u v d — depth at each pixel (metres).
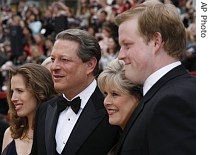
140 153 3.36
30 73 5.29
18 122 5.43
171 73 3.51
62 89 4.60
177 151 3.12
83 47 4.58
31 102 5.31
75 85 4.62
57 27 9.62
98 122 4.60
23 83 5.30
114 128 4.57
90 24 17.36
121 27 3.56
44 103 5.05
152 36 3.48
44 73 5.36
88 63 4.66
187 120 3.19
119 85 4.11
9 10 23.56
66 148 4.60
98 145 4.55
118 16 3.59
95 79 4.79
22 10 23.14
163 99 3.25
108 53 13.46
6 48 17.19
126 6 16.52
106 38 14.23
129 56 3.52
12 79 5.36
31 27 20.03
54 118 4.76
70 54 4.55
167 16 3.48
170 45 3.50
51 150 4.64
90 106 4.67
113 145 4.57
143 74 3.54
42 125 4.88
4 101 11.30
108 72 4.20
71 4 25.42
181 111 3.20
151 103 3.39
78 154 4.56
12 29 16.25
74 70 4.57
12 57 16.17
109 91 4.18
